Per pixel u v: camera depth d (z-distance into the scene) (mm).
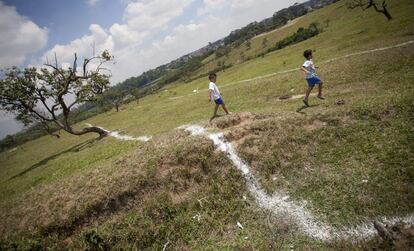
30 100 39688
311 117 16859
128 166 16500
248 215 12961
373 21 70375
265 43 169750
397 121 14664
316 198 12562
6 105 39438
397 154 12789
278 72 54844
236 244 11617
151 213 13602
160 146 17797
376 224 10250
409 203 10633
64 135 96875
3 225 15789
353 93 23547
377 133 14453
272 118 18000
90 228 13609
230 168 15203
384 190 11547
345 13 120125
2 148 150750
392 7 77562
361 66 30141
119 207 14273
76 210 14312
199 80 127625
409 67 25406
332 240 10578
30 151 87188
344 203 11797
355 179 12594
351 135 14930
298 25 163250
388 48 34312
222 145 16375
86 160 28109
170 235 12805
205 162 15523
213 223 12930
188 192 14547
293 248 10758
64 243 13414
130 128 44844
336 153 14344
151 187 14781
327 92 26625
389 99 16531
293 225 11742
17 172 44875
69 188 16750
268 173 14602
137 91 154250
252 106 31406
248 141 16109
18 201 18828
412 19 50094
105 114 128750
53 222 14180
